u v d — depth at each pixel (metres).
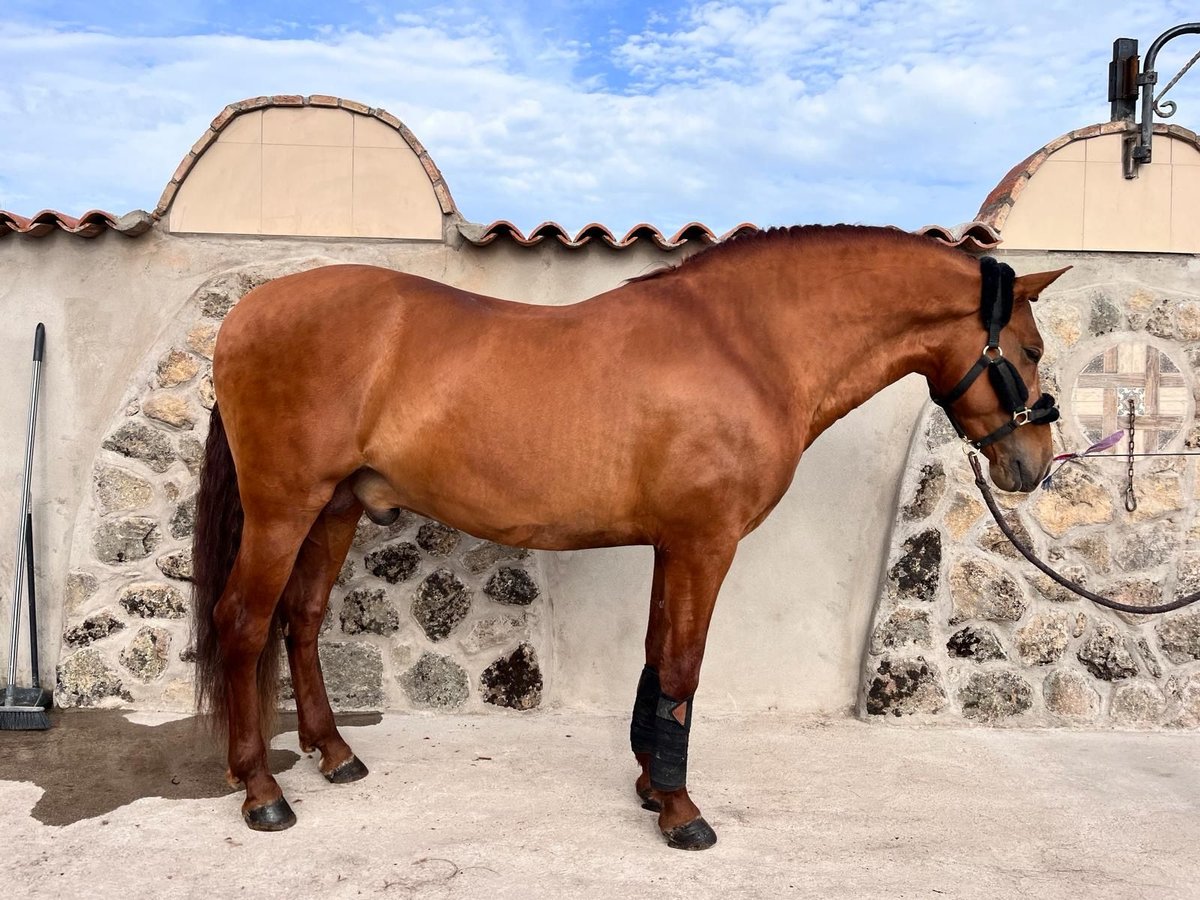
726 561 2.47
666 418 2.37
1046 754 3.19
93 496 3.46
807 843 2.48
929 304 2.57
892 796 2.81
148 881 2.21
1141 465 3.60
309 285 2.56
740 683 3.66
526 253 3.60
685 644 2.45
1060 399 3.62
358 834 2.48
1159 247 3.64
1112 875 2.32
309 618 2.85
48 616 3.52
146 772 2.87
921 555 3.54
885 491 3.71
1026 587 3.53
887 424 3.72
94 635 3.42
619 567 3.61
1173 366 3.63
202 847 2.39
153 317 3.55
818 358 2.56
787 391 2.51
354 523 2.88
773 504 2.55
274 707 2.70
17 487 3.52
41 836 2.42
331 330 2.47
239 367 2.51
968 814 2.68
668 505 2.41
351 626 3.51
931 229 3.53
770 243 2.59
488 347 2.45
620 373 2.40
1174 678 3.50
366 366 2.47
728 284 2.55
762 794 2.82
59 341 3.53
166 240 3.54
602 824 2.58
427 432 2.45
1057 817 2.67
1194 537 3.56
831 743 3.29
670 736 2.44
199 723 3.21
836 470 3.69
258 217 3.51
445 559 3.53
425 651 3.51
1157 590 3.54
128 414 3.48
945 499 3.56
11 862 2.28
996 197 3.69
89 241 3.53
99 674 3.42
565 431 2.39
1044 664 3.53
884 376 2.67
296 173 3.51
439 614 3.52
